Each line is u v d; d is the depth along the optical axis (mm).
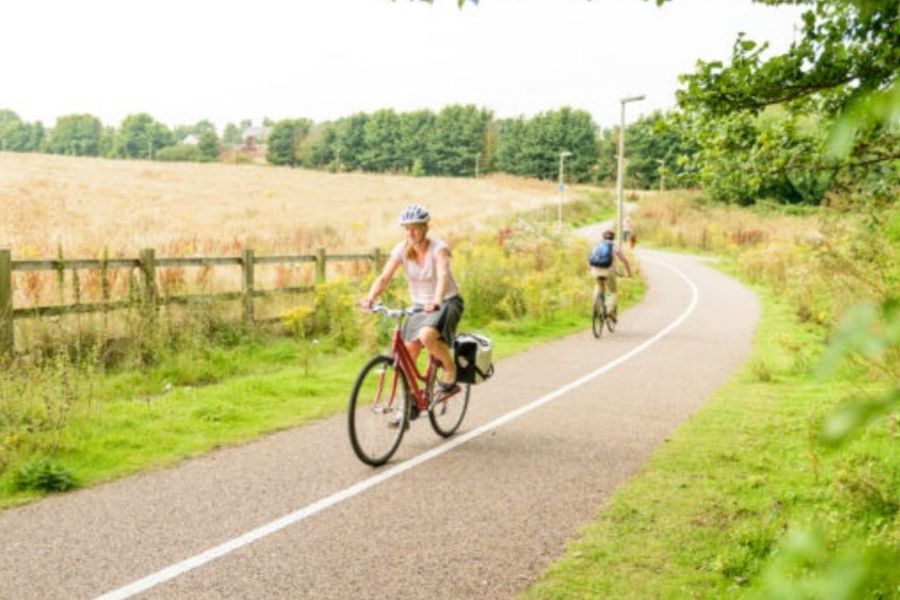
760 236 43969
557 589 4273
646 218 61469
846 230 7426
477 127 148750
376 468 6500
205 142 178000
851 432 688
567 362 12250
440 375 7562
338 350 12266
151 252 10562
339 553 4770
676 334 15750
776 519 5039
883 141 4840
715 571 4434
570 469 6512
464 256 18234
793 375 10758
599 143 139125
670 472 6375
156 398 8797
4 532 5027
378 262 15688
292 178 90125
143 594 4215
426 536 5039
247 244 20094
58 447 6578
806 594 763
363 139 159750
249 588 4301
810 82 4574
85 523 5195
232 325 11906
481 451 7062
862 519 4660
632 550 4797
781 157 5309
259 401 8766
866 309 709
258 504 5590
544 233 26812
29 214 33125
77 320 9484
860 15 1015
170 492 5824
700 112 5137
